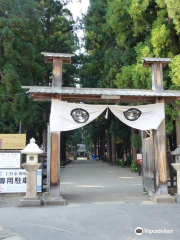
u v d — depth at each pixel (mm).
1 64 15570
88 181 14328
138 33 13758
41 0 23766
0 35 14844
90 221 5660
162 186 8125
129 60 14773
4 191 9344
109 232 4902
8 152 9516
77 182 13875
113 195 9555
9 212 6586
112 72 17141
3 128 21000
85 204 7629
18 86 14906
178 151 8969
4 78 14500
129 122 8414
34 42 19062
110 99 8500
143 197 9062
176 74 10055
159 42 11383
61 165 27766
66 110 8180
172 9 9820
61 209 6914
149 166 9141
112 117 26203
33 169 7605
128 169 23875
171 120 12180
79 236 4695
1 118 18141
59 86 8367
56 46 23953
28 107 16766
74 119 8164
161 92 8633
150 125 8367
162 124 8477
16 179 9453
